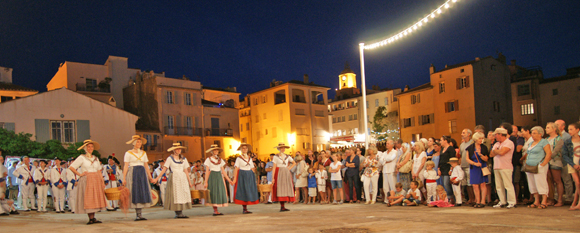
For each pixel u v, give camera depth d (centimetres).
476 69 4388
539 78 4797
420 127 4859
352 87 7450
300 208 1234
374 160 1281
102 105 3391
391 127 5962
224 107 4950
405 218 718
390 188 1209
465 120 4353
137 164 922
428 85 4875
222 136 4803
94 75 4681
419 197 1103
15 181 1608
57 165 1454
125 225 780
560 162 880
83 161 862
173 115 4444
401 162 1177
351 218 757
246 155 1080
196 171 1809
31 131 3077
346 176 1402
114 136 3416
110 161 1599
